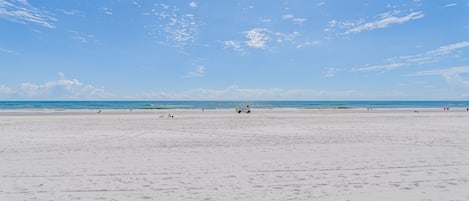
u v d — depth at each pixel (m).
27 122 18.03
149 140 10.55
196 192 4.78
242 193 4.72
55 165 6.60
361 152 8.06
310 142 9.96
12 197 4.57
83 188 5.00
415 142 9.84
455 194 4.66
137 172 6.00
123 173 5.93
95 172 6.00
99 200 4.45
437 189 4.90
